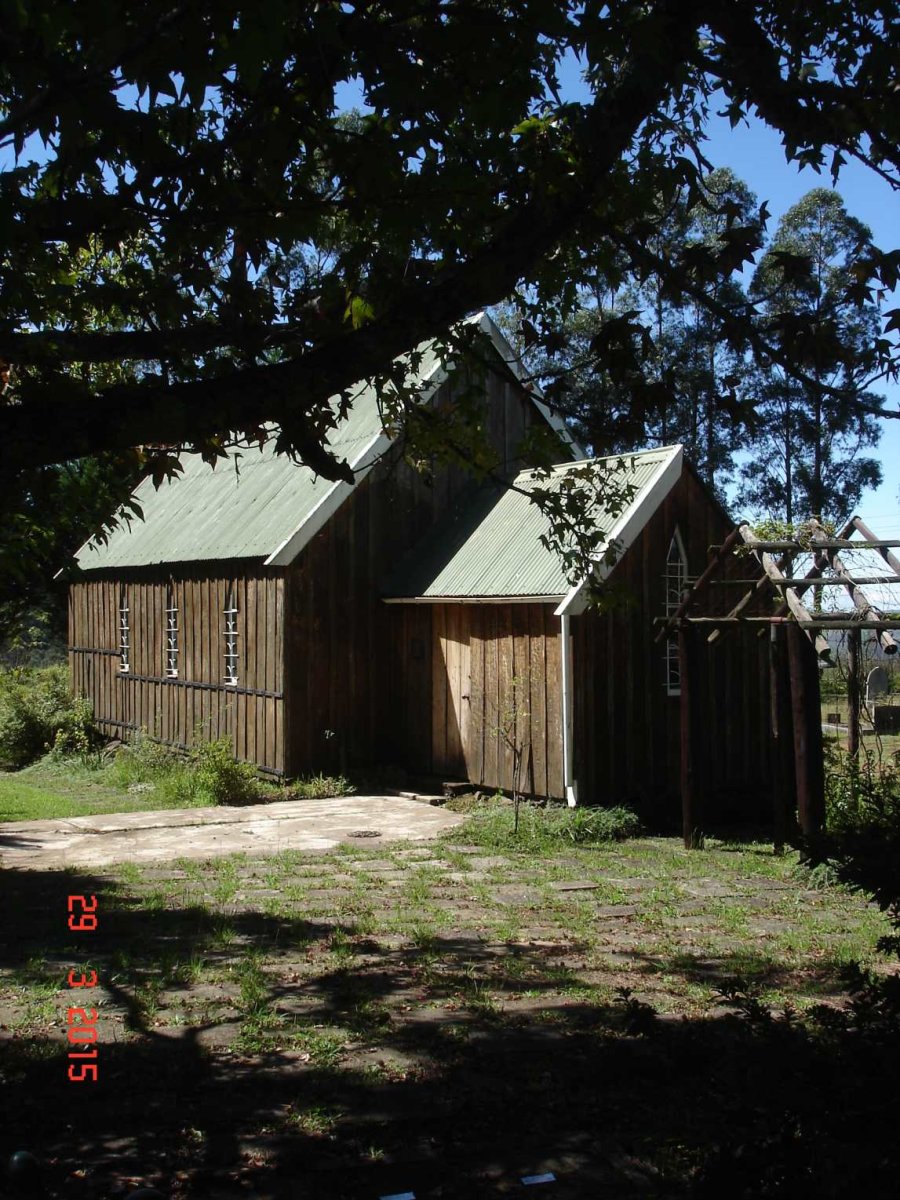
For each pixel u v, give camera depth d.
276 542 16.75
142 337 5.20
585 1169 4.62
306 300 6.04
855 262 5.20
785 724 12.20
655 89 4.62
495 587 15.10
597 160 4.93
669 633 12.94
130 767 18.94
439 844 12.38
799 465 36.28
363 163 4.88
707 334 26.52
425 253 5.98
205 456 5.45
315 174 5.52
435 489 18.06
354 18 4.53
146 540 21.56
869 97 5.19
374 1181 4.52
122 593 22.64
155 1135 4.90
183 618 19.91
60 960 7.61
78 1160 4.66
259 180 5.23
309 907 9.31
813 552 11.97
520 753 14.71
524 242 4.93
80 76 3.90
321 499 16.69
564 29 4.23
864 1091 3.32
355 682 17.22
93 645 24.09
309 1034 6.16
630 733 14.49
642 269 5.70
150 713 21.20
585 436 6.37
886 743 17.34
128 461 5.58
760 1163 3.27
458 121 5.21
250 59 3.70
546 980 7.19
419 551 17.78
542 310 6.43
